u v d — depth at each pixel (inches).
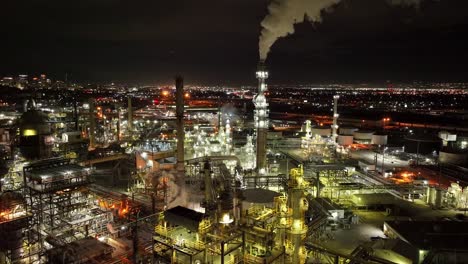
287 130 6412.4
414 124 7824.8
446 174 3484.3
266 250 1411.2
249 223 1562.5
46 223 1920.5
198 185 2484.0
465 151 4047.7
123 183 3287.4
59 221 1940.2
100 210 2057.1
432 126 7362.2
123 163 3713.1
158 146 4072.3
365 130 5679.1
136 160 3661.4
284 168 3639.3
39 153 2999.5
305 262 1469.0
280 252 1401.3
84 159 3730.3
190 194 2345.0
